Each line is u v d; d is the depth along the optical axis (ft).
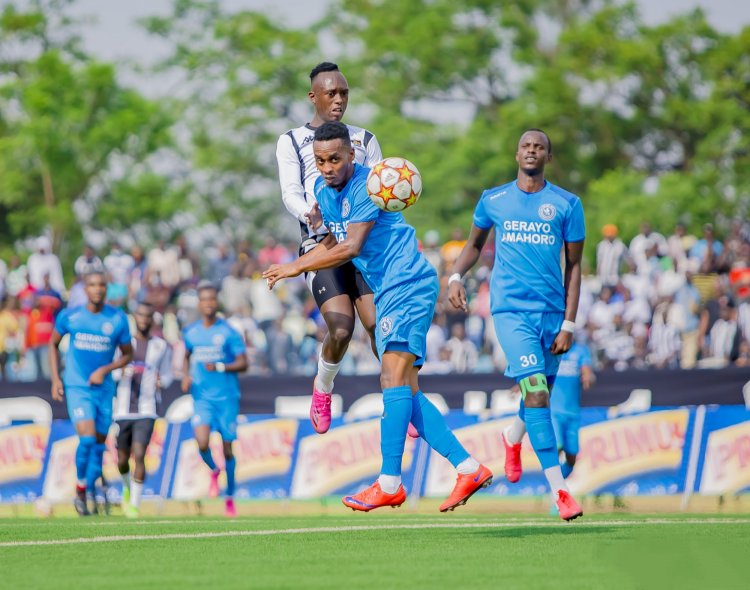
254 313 256.93
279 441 164.55
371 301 86.22
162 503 165.37
